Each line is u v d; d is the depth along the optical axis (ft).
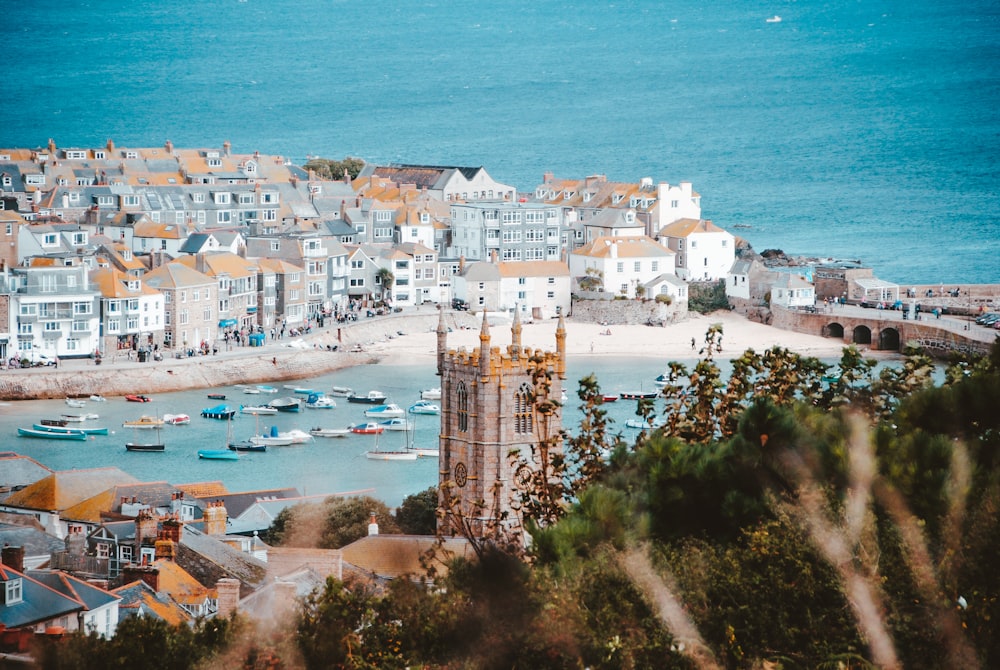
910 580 366.02
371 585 465.06
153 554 613.11
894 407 460.96
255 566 589.32
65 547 643.86
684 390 517.14
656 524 401.29
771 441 402.11
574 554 382.63
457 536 541.75
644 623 368.07
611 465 451.94
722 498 402.72
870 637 359.05
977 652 354.33
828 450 398.83
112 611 524.52
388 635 385.29
